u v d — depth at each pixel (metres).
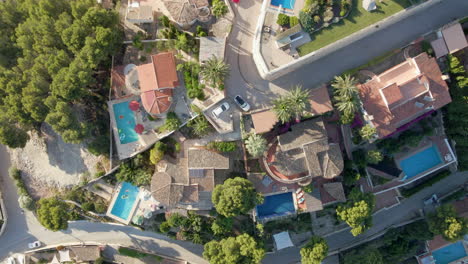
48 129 58.97
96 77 54.41
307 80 51.78
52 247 61.59
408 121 53.16
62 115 48.69
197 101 51.31
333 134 53.75
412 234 60.16
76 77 47.75
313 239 54.50
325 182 54.56
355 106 48.19
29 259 62.34
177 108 52.25
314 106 49.72
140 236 60.38
